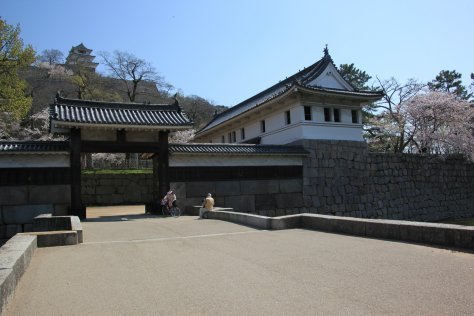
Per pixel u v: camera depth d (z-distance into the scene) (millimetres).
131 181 31297
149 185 31828
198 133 37188
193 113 61594
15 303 4859
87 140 17922
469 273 5652
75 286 5633
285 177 21781
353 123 24547
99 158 40969
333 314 4199
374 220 9547
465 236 7281
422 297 4645
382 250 7602
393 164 26234
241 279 5816
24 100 25438
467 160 30781
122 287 5547
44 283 5809
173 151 19109
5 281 4418
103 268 6793
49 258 7695
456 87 43969
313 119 22906
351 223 9984
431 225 8062
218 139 34250
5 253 6152
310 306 4488
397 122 33875
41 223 11914
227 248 8547
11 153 16016
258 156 21156
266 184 21219
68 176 17141
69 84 61750
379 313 4176
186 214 19031
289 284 5457
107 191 30344
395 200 25797
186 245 9156
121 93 60812
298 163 22219
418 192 27188
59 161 17078
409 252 7293
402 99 34781
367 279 5547
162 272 6418
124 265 7027
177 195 19266
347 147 24000
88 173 30000
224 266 6742
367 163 24812
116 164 41219
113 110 19094
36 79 60375
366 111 39250
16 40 23844
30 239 7930
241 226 12797
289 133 23516
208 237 10398
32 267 6887
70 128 17547
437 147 32469
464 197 30234
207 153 19688
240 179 20641
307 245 8555
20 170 16359
